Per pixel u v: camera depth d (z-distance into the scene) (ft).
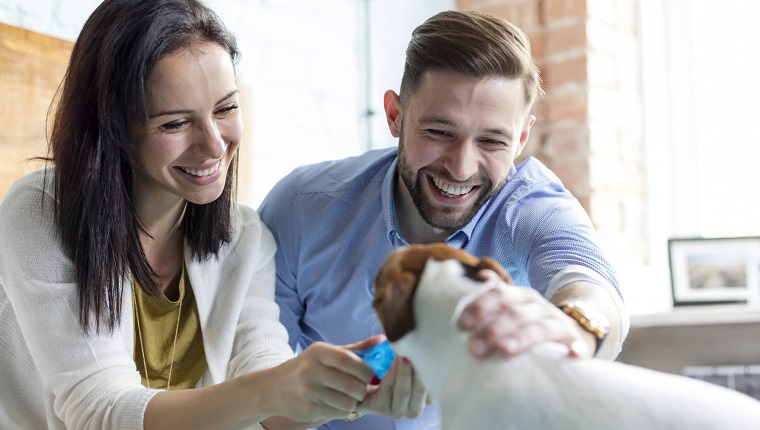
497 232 4.75
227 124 4.10
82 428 3.84
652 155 8.71
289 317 5.33
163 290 4.62
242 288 4.68
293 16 7.49
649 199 8.63
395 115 4.89
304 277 5.13
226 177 4.60
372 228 4.94
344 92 7.96
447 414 2.56
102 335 4.07
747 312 7.16
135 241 4.23
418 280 2.73
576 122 8.11
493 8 8.71
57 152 4.08
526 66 4.25
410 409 3.24
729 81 8.70
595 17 8.18
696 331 7.70
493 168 4.31
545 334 2.56
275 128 7.25
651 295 8.41
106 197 4.02
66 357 3.97
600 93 8.19
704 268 7.83
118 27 3.84
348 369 3.22
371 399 3.27
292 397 3.38
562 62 8.21
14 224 4.10
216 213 4.58
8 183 5.62
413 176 4.41
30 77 5.77
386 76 8.39
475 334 2.55
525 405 2.39
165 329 4.57
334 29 7.89
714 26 8.78
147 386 4.52
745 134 8.63
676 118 8.91
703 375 7.63
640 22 8.77
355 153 8.03
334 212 5.01
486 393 2.45
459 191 4.40
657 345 7.82
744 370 7.52
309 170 5.32
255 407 3.49
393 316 2.71
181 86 3.84
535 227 4.59
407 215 4.83
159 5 3.86
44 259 4.03
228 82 4.00
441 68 4.17
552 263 4.22
